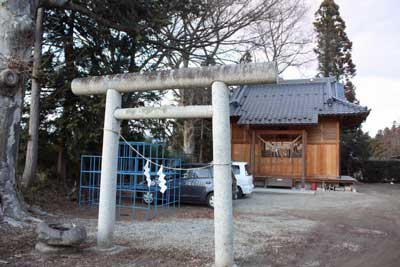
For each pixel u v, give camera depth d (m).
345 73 33.03
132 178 11.76
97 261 5.07
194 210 11.05
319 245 6.75
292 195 16.31
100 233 5.57
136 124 13.55
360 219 10.03
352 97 32.47
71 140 12.05
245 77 4.73
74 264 4.88
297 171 19.14
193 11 12.19
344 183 18.94
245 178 14.67
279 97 21.20
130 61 12.73
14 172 7.59
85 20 11.59
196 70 5.04
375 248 6.63
